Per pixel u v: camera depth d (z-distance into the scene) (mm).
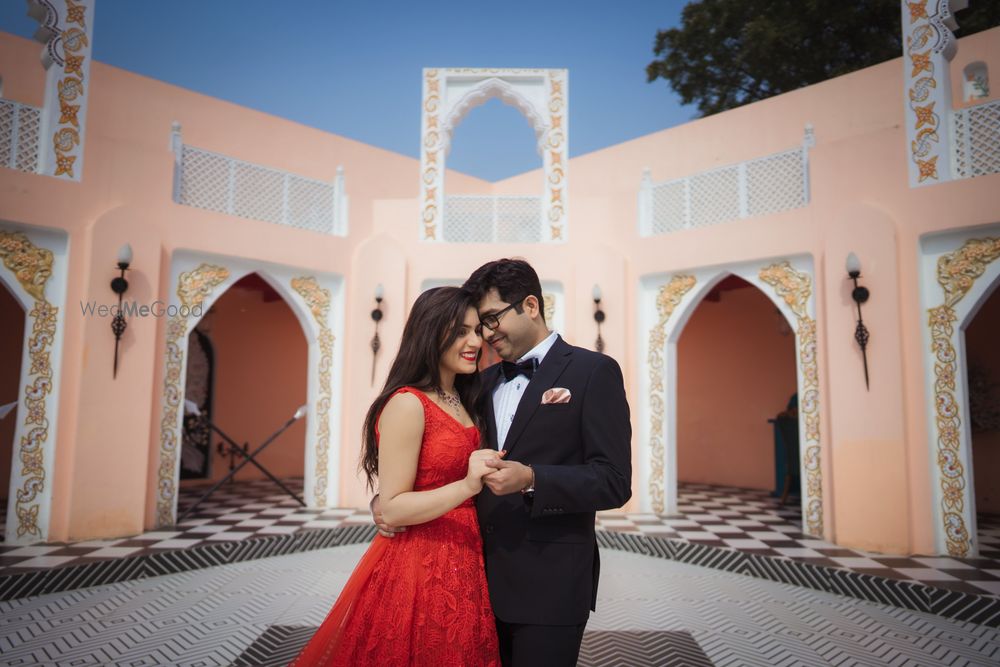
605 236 7750
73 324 5566
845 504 5480
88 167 5762
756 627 3613
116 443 5660
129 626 3541
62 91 5664
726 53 14305
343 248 7695
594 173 10547
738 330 9875
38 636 3363
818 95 8320
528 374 1861
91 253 5621
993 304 7480
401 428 1653
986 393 7387
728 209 6902
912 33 5547
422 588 1636
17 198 5320
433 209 7902
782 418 7859
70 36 5723
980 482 7480
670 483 7160
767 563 4883
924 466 5203
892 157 5586
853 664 3057
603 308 7414
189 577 4684
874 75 7879
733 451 9719
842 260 5711
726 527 6316
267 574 4766
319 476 7383
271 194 7238
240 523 6320
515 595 1638
